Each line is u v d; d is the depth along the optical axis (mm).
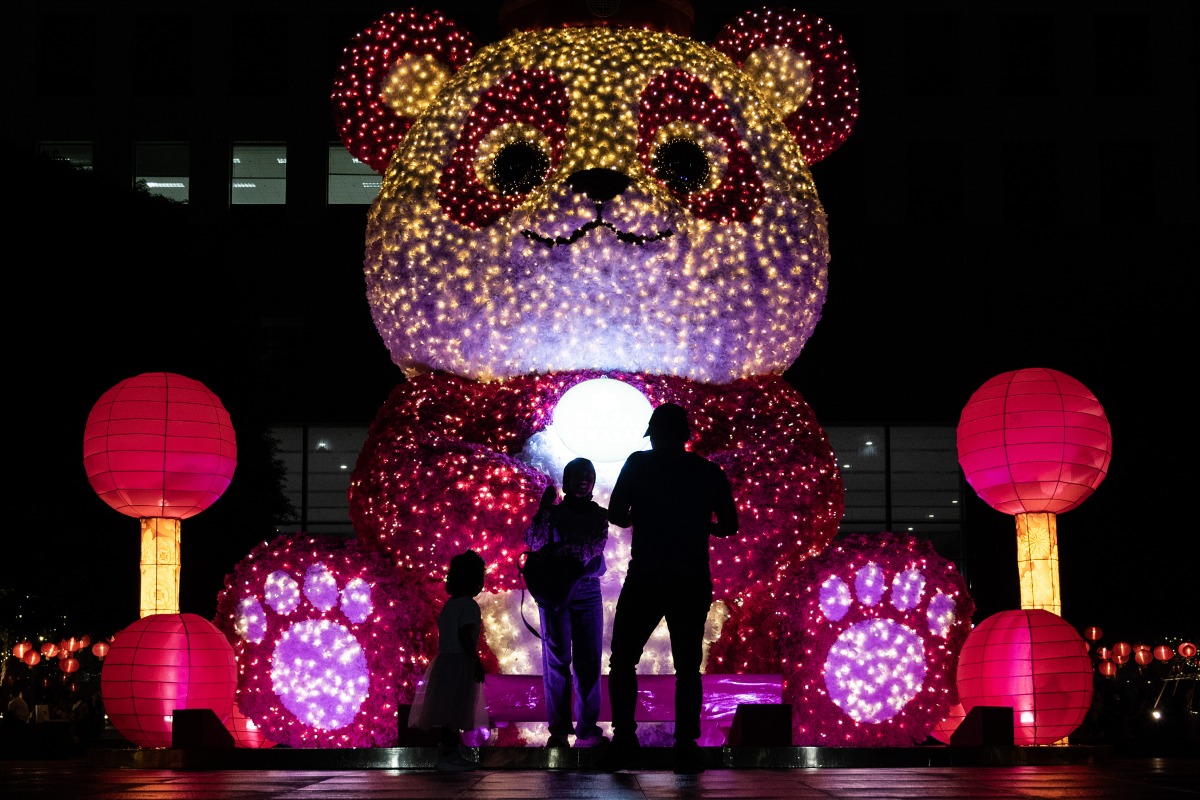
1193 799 4828
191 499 9742
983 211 30453
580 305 9039
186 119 30562
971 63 30906
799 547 8914
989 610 27234
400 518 8836
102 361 16422
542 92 9391
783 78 10484
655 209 9055
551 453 8984
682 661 6168
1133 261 29406
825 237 9828
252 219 30125
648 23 10305
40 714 17562
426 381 9391
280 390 21250
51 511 16094
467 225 9297
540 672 8984
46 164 16703
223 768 8453
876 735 8930
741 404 9234
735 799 4840
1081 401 9672
